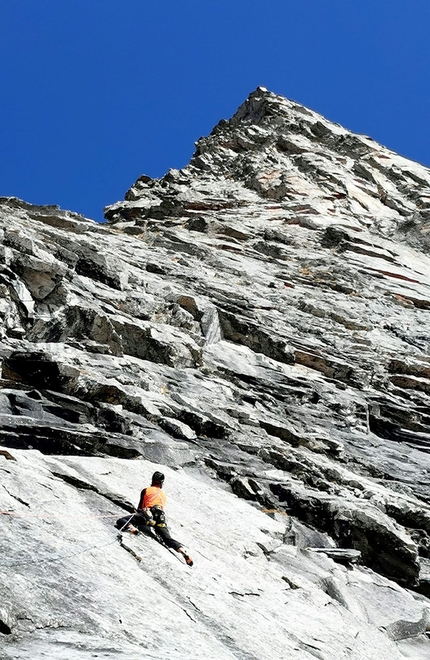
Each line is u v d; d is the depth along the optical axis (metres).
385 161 63.00
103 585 7.55
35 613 6.55
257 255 40.47
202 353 20.75
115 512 9.66
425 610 12.26
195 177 62.34
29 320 16.77
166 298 23.31
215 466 14.30
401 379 25.91
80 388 14.06
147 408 14.94
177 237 40.41
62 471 10.26
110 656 6.04
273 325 26.53
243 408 18.05
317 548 12.85
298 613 9.61
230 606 8.59
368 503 14.65
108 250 29.98
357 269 40.41
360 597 11.91
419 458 20.50
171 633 7.17
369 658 9.36
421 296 38.12
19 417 12.38
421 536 15.34
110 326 17.86
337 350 26.00
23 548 7.62
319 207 50.31
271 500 13.84
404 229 48.72
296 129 67.94
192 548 9.99
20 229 22.02
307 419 19.83
